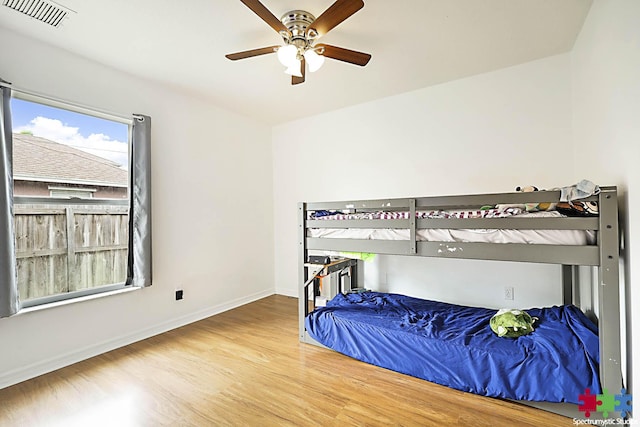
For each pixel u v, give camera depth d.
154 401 1.80
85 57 2.38
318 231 2.57
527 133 2.63
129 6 1.80
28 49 2.10
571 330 1.85
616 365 1.50
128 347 2.54
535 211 1.81
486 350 1.82
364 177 3.49
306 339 2.60
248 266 3.84
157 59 2.44
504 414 1.65
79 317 2.34
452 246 1.97
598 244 1.56
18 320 2.04
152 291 2.83
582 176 2.27
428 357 1.98
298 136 4.01
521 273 2.70
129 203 2.70
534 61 2.58
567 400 1.59
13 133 2.08
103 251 2.55
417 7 1.84
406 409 1.71
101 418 1.66
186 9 1.84
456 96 2.93
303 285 2.62
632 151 1.41
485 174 2.82
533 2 1.81
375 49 2.33
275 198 4.24
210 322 3.13
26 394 1.88
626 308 1.54
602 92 1.78
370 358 2.21
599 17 1.75
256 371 2.13
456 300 3.00
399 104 3.25
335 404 1.76
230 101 3.35
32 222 2.17
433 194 3.08
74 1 1.75
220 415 1.67
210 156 3.39
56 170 2.29
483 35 2.16
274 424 1.60
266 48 1.92
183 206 3.12
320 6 1.84
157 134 2.89
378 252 2.26
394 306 2.71
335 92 3.15
